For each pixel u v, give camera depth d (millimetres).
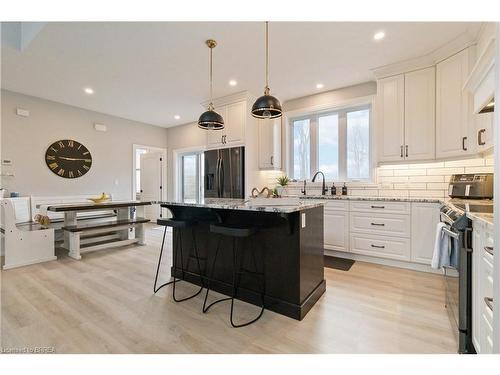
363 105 3844
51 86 3836
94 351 1538
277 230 2051
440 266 1773
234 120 4254
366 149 3842
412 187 3391
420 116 3002
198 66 3195
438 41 2629
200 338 1680
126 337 1686
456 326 1796
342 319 1915
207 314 2004
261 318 1942
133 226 4152
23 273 2895
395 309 2059
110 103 4645
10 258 3084
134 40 2596
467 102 2557
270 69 3262
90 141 5023
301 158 4477
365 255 3297
